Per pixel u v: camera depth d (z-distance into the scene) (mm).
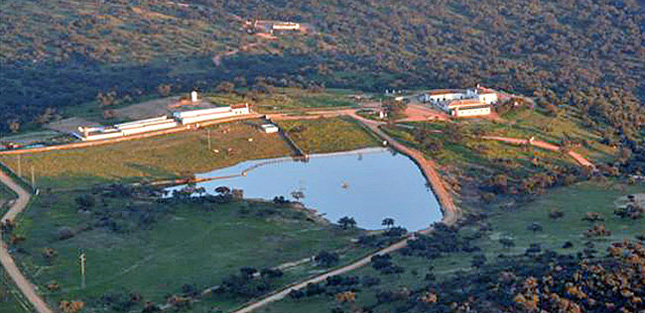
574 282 174625
